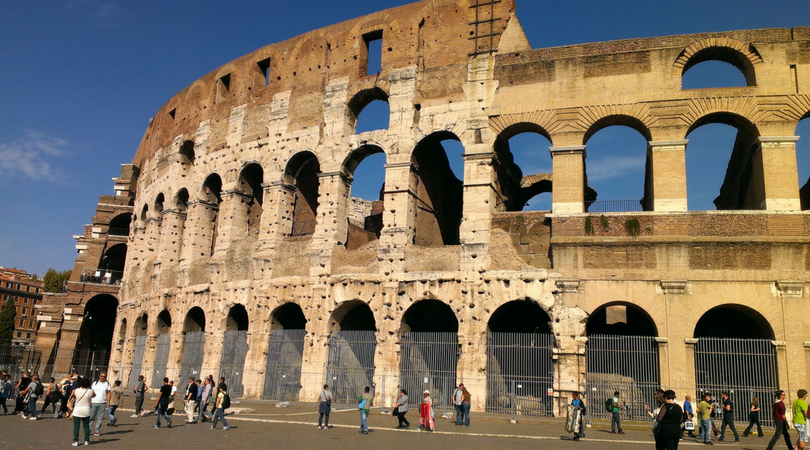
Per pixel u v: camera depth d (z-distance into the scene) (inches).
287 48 2025.1
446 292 1562.5
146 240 2413.9
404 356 1596.9
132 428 1145.4
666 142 1487.5
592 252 1466.5
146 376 2117.4
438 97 1711.4
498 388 1483.8
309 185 2047.2
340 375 1654.8
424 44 1777.8
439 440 1039.6
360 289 1659.7
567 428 1097.4
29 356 2733.8
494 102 1646.2
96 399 1043.3
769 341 1354.6
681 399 1334.9
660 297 1406.3
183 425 1203.9
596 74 1579.7
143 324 2329.0
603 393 1379.2
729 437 1205.1
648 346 1400.1
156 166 2476.6
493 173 1637.6
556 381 1419.8
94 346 2906.0
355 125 1875.0
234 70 2161.7
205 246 2119.8
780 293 1359.5
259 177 2082.9
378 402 1552.7
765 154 1437.0
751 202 1509.6
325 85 1902.1
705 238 1403.8
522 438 1088.8
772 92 1467.8
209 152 2144.4
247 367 1780.3
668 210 1454.2
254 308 1817.2
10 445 906.7
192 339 1974.7
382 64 1809.8
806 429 905.5
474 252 1558.8
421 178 1780.3
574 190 1521.9
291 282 1772.9
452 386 1515.7
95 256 2928.2
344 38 1911.9
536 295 1481.3
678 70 1529.3
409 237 1660.9
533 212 1555.1
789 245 1373.0
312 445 944.9
